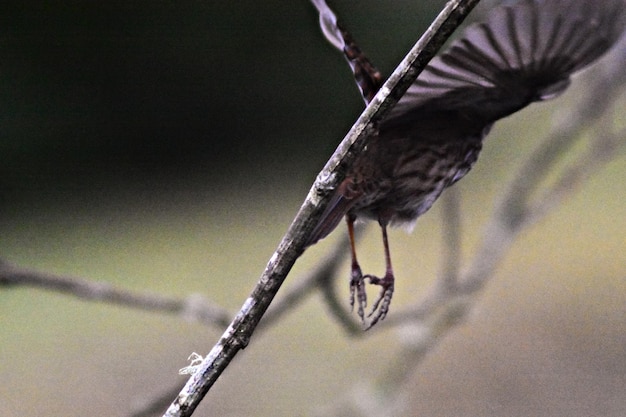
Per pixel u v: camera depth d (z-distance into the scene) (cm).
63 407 1172
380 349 1253
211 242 1527
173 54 1758
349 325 733
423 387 1199
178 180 1764
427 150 455
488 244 807
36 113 1705
